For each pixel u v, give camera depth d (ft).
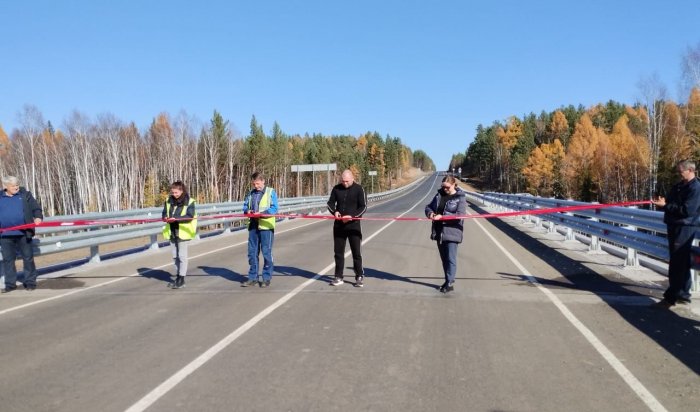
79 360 16.83
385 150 518.37
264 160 271.49
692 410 12.68
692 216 21.50
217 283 30.07
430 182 497.46
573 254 39.27
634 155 199.52
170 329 20.25
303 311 22.77
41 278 32.58
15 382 14.99
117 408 13.09
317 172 356.59
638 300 24.07
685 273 22.11
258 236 29.04
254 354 17.06
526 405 13.02
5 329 20.88
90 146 227.81
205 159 242.99
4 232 28.55
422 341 18.28
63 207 224.94
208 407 13.03
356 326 20.27
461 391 13.91
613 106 363.35
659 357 16.49
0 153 224.12
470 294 25.90
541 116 449.89
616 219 32.53
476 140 556.51
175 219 28.37
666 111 174.70
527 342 18.11
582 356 16.63
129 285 29.96
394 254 41.57
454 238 26.37
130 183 223.30
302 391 13.97
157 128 256.73
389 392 13.87
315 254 42.24
